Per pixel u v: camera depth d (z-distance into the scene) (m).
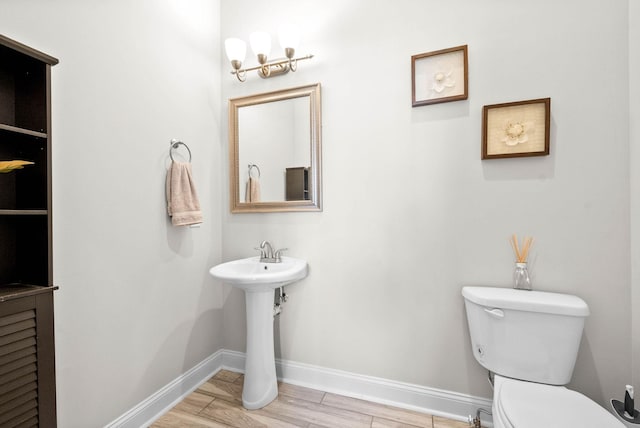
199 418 1.60
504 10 1.49
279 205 1.94
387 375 1.72
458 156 1.57
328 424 1.54
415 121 1.65
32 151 1.07
